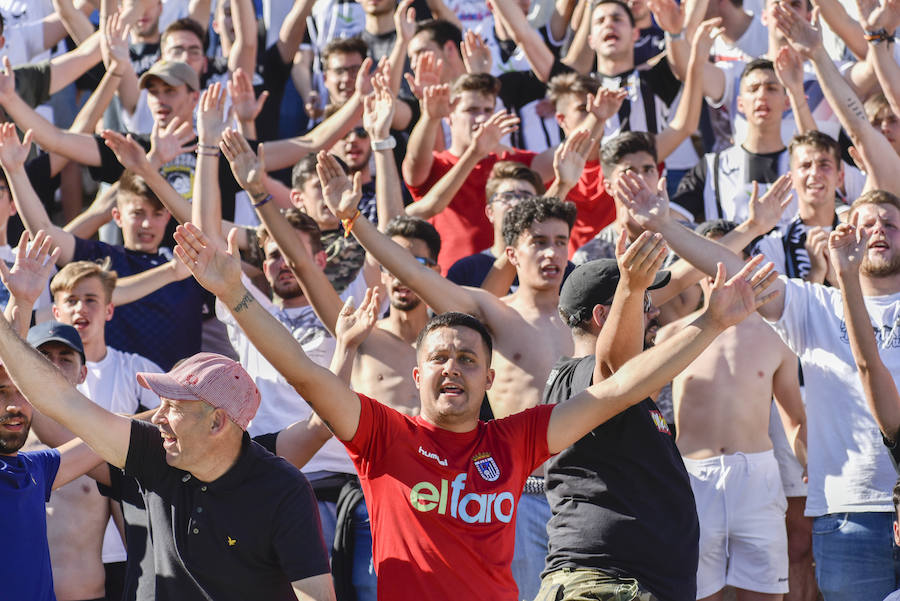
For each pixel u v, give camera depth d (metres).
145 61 34.09
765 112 28.83
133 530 16.14
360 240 20.97
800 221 26.56
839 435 20.86
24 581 15.65
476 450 15.64
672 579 16.14
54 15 34.94
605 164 26.53
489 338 15.98
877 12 27.20
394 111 28.55
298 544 15.02
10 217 28.09
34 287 16.97
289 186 30.55
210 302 27.12
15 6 35.03
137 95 32.78
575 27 35.91
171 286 26.09
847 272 18.67
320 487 22.41
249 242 26.88
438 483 15.29
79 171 32.69
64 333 18.33
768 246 26.33
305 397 15.23
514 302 22.36
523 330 21.84
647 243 14.80
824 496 20.94
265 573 15.20
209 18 36.88
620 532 16.19
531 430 15.89
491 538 15.23
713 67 33.03
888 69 27.16
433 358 15.69
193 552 15.07
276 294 24.38
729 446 22.42
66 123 34.09
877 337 21.30
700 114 32.94
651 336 18.20
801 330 21.41
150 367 23.56
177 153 27.23
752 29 34.00
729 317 15.25
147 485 15.49
